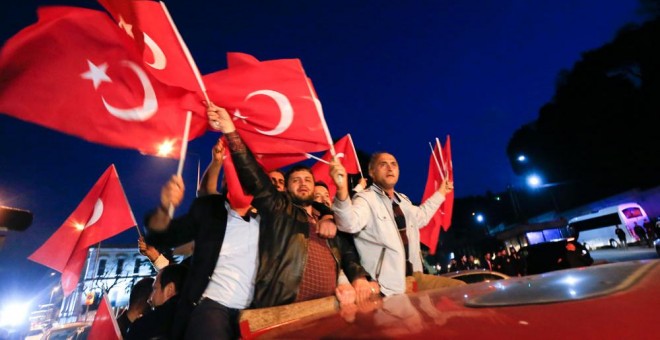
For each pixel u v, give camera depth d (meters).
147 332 2.69
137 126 2.62
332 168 2.85
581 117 34.12
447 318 0.82
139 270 38.69
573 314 0.70
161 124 2.67
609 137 31.88
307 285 2.45
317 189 4.09
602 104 32.22
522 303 0.84
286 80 3.13
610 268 1.19
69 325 7.49
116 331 2.85
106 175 4.60
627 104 30.30
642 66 29.56
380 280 2.95
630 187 30.22
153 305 3.11
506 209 50.09
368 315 1.00
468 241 39.47
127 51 2.53
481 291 1.11
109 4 2.28
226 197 2.82
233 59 3.09
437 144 5.25
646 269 1.06
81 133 2.49
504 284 1.19
